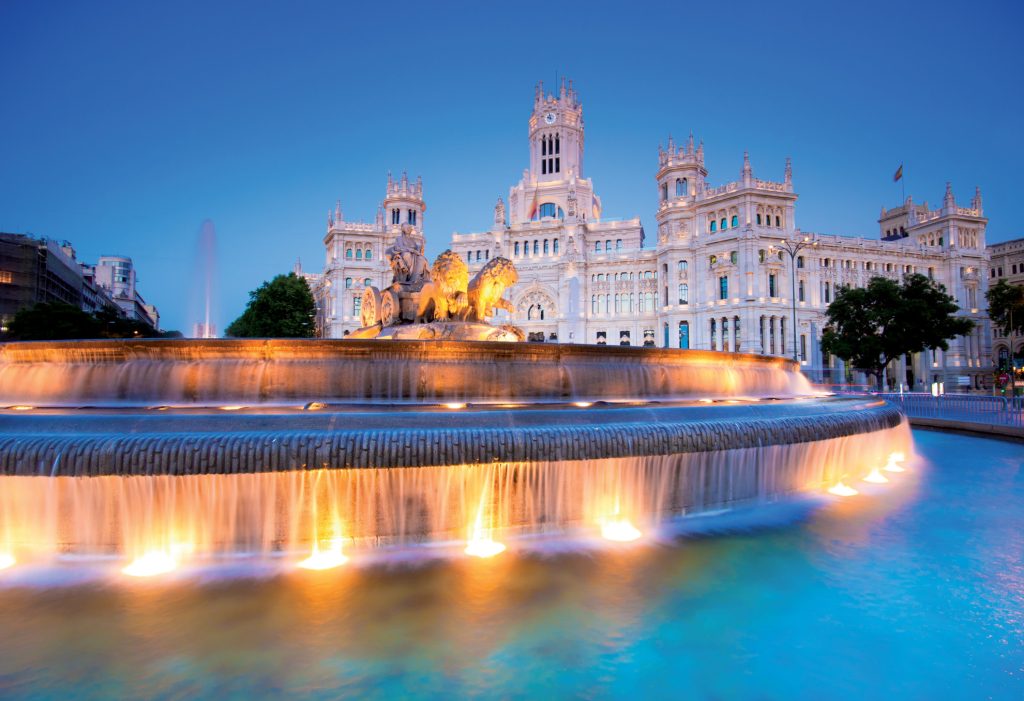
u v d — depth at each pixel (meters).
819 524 11.42
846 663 6.53
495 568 9.03
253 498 9.06
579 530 10.52
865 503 13.05
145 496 8.90
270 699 5.82
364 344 14.54
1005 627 7.34
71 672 6.20
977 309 93.62
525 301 103.75
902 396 37.97
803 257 85.38
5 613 7.47
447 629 7.21
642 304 98.31
